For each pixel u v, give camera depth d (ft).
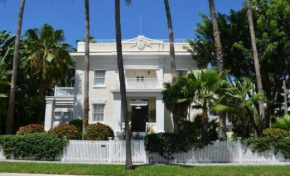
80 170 38.42
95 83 88.02
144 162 49.03
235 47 68.44
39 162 46.78
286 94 96.78
